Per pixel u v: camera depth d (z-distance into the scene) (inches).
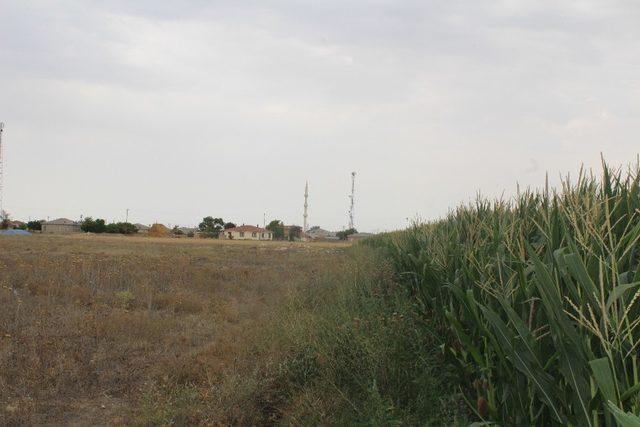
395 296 284.4
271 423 207.9
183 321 392.2
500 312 153.6
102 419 215.6
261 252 1382.9
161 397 224.5
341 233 4849.9
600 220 129.9
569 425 112.6
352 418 185.3
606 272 102.7
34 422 210.8
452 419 163.8
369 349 208.2
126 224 4424.2
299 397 213.5
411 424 168.4
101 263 689.6
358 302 308.5
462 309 181.2
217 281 602.9
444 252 230.7
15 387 241.3
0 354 276.5
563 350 108.3
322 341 247.3
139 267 684.1
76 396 238.7
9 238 2186.3
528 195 204.7
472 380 177.6
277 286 579.2
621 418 75.6
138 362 282.4
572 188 151.6
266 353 271.6
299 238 5477.4
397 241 459.5
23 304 415.8
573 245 109.0
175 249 1598.2
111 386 250.4
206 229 5620.1
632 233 110.8
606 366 89.2
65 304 432.8
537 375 120.3
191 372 260.7
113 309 415.8
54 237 2596.0
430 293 249.4
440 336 215.3
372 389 180.2
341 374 220.4
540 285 109.9
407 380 195.5
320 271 571.8
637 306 101.8
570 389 117.6
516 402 138.1
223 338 321.1
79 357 279.0
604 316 95.1
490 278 154.0
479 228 205.5
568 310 116.6
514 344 124.3
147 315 389.4
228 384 226.5
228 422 203.6
